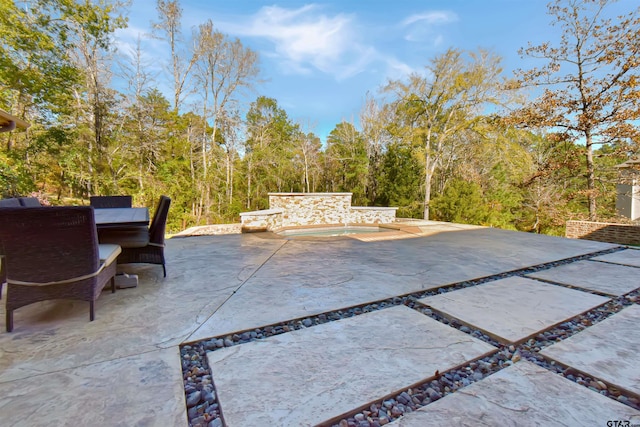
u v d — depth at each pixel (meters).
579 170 11.02
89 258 2.14
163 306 2.46
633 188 11.48
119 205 4.72
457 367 1.66
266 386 1.47
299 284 3.08
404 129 15.58
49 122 9.91
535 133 12.77
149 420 1.24
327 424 1.25
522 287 3.03
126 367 1.62
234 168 18.39
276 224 8.20
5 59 8.40
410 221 10.15
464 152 16.45
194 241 5.71
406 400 1.40
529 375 1.59
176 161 14.32
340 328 2.10
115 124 11.94
